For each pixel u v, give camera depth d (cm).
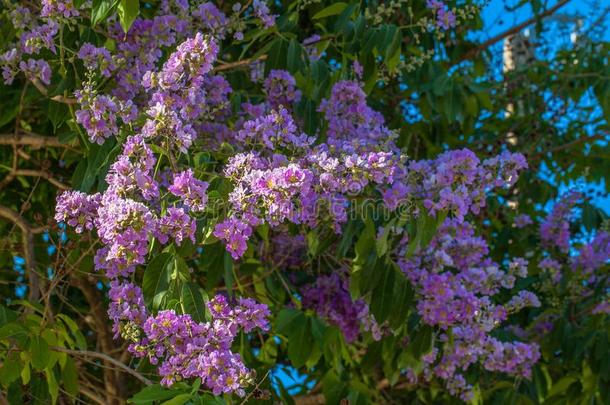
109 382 443
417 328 375
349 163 276
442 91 438
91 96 284
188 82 282
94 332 512
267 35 420
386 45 368
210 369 250
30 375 345
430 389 505
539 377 456
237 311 269
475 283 382
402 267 365
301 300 452
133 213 247
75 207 271
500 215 538
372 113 371
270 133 296
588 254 477
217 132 353
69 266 376
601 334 443
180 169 291
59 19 314
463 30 510
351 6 383
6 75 334
